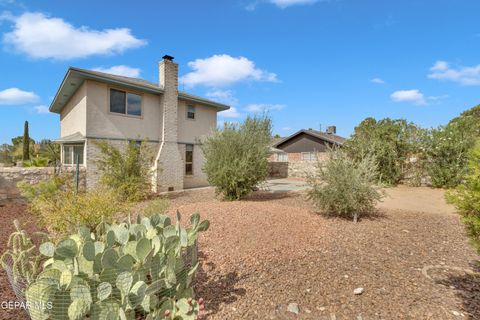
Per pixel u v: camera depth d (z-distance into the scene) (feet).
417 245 15.20
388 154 39.93
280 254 13.25
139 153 33.83
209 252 13.16
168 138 42.22
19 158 75.56
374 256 13.42
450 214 23.63
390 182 40.22
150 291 6.86
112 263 7.02
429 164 39.17
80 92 36.22
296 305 8.96
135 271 7.14
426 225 19.71
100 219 13.57
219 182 29.96
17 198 27.96
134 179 31.19
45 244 8.40
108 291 6.43
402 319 8.25
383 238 16.35
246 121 32.58
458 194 8.29
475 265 12.41
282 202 28.86
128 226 9.95
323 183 21.47
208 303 9.09
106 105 35.96
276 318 8.32
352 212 20.79
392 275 11.30
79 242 8.73
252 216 18.65
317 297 9.53
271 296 9.56
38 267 8.94
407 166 41.45
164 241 8.28
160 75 42.60
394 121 42.91
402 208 26.25
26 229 17.88
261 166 30.71
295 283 10.51
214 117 53.52
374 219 21.04
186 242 8.72
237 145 30.40
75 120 38.40
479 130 37.35
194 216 9.94
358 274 11.35
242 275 11.08
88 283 6.79
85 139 33.76
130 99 38.83
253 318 8.30
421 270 11.84
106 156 34.35
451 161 37.27
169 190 41.73
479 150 8.12
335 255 13.47
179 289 8.13
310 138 82.89
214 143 31.09
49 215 14.65
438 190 36.50
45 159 47.09
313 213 22.22
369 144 39.42
